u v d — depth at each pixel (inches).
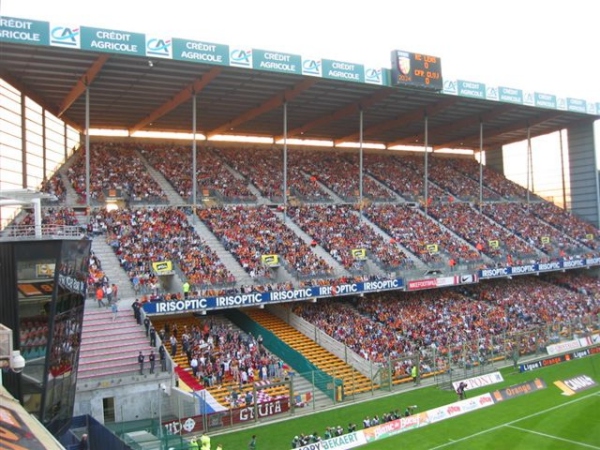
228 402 1521.9
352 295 2214.6
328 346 1920.5
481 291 2623.0
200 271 1936.5
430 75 2469.2
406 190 3196.4
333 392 1676.9
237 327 2068.2
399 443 1380.4
